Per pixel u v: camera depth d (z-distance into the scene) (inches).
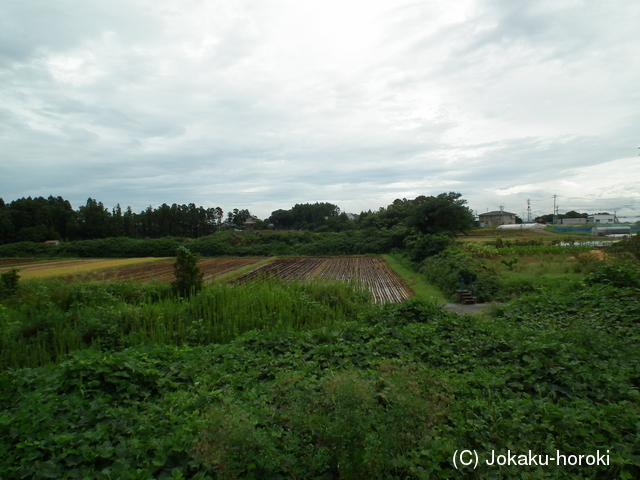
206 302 452.4
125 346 353.4
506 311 438.9
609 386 203.3
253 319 412.5
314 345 302.7
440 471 144.7
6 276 597.6
